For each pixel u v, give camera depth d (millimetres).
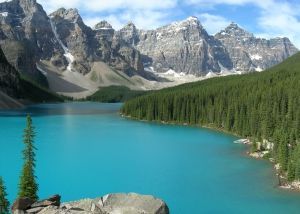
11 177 95250
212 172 101375
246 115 169000
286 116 150875
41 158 118125
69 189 87500
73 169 105062
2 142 140375
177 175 98750
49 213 33344
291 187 87188
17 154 120375
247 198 80438
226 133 177375
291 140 107438
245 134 161750
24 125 192375
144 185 90312
